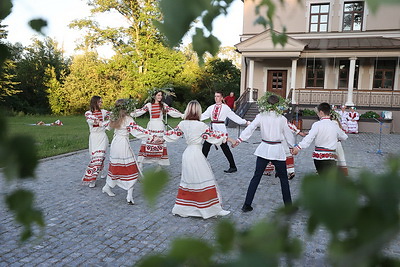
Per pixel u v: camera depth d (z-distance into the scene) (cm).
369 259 42
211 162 832
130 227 412
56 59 3025
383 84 1809
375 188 41
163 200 516
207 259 48
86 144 1047
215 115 724
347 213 40
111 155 511
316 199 41
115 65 2617
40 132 1376
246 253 47
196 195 434
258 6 80
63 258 333
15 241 360
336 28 1873
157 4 49
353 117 1552
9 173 52
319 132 480
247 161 845
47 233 387
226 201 521
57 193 547
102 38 2598
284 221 49
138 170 508
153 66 2511
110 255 342
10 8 57
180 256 48
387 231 41
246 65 2045
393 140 1314
